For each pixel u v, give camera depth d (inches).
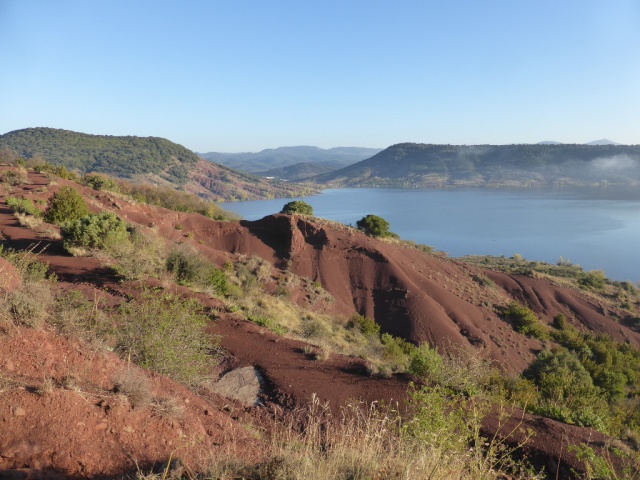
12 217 805.2
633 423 339.6
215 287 580.4
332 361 348.8
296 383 291.4
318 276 1459.2
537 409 279.9
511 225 6766.7
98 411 136.9
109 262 524.1
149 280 477.7
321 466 119.4
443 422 135.3
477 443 141.5
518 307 1531.7
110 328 224.2
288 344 379.9
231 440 166.9
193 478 115.9
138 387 152.3
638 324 1721.2
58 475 112.0
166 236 1258.0
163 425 148.7
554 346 1337.4
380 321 1346.0
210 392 259.4
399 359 552.7
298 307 914.1
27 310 152.4
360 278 1487.5
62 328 161.9
